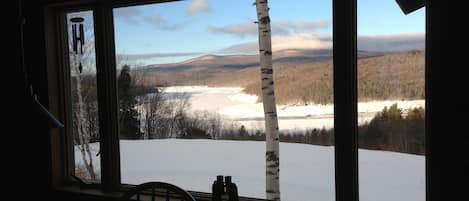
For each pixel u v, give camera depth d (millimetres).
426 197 1634
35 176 2635
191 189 2354
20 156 2656
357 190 1884
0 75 2605
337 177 1874
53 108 2605
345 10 1820
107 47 2473
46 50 2555
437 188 1603
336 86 1854
